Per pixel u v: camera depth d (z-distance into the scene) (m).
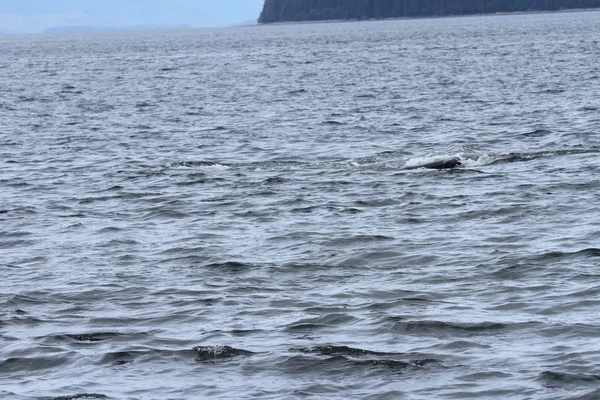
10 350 48.09
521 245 65.19
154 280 60.19
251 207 82.12
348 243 67.62
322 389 41.62
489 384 41.38
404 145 118.12
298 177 95.69
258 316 52.16
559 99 162.25
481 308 52.06
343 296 55.19
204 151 119.62
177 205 84.38
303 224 74.56
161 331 50.28
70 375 44.50
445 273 59.34
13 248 70.44
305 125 142.00
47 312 54.41
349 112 157.75
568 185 84.88
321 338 48.09
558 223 71.38
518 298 53.59
